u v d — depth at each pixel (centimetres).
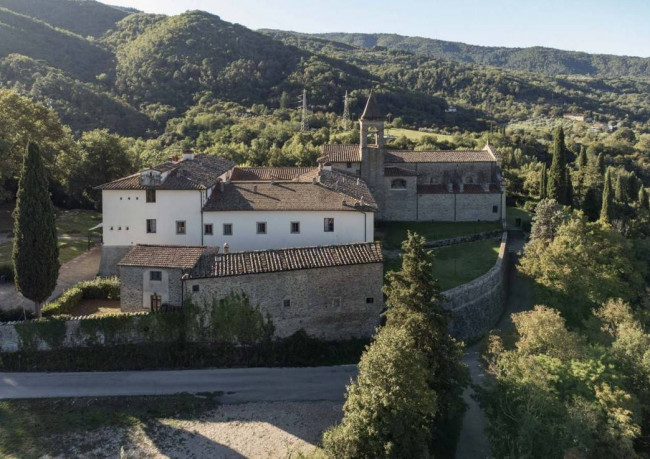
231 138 12231
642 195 9875
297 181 6331
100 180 8256
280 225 5512
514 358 3625
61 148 8181
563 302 5450
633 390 3831
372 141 11112
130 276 4459
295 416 3769
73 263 6028
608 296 5641
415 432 3031
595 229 6266
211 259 4462
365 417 2980
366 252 4681
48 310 4472
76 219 8131
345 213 5488
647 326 5422
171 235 5522
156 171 5462
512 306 6075
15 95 7619
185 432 3569
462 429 3894
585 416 3109
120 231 5531
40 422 3578
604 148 16725
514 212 8656
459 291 5062
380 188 7769
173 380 4131
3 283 5338
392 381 2978
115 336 4256
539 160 14075
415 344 3497
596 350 3956
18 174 7381
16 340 4194
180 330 4297
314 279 4488
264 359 4375
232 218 5506
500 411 3375
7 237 6731
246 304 4350
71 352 4216
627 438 3162
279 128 12925
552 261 5478
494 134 14562
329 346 4525
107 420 3638
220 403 3888
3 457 3231
